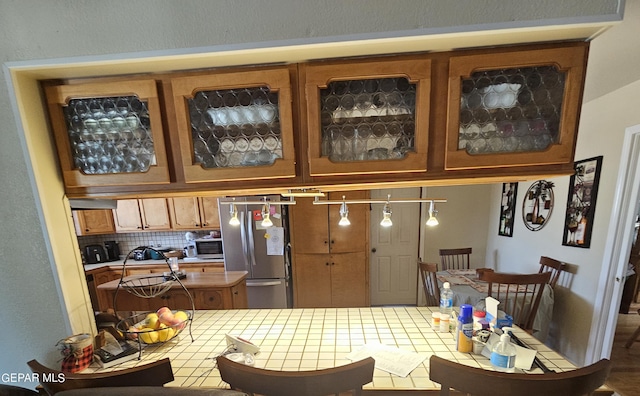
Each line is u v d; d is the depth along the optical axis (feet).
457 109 2.83
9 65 2.85
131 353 3.68
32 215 3.28
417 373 3.19
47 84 3.13
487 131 2.94
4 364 3.64
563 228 7.47
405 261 11.36
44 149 3.22
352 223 10.07
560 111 2.80
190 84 2.94
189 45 2.70
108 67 2.90
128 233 12.33
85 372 3.42
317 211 9.97
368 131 3.05
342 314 4.87
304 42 2.62
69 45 2.77
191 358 3.66
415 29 2.55
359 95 3.01
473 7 2.51
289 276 10.25
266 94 3.05
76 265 3.62
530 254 8.80
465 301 6.81
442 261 10.38
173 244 12.28
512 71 2.82
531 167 2.95
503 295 6.79
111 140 3.25
